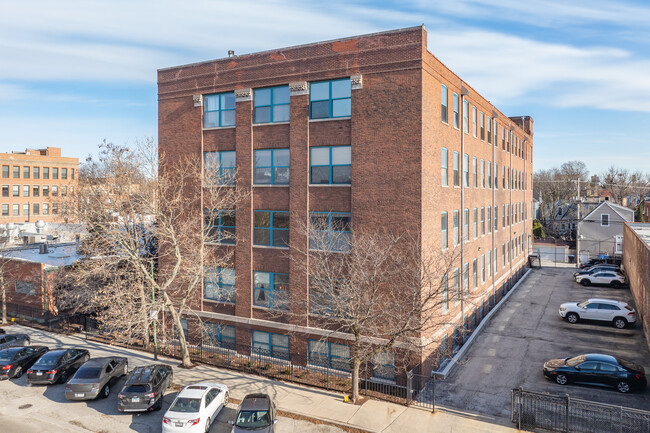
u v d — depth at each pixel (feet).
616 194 362.94
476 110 102.78
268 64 81.51
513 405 58.34
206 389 59.52
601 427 55.26
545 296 131.03
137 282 86.58
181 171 84.89
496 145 123.85
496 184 124.36
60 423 60.49
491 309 114.62
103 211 93.35
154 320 82.53
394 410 61.82
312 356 78.18
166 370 69.31
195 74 89.66
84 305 111.45
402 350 69.05
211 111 89.40
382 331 65.62
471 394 66.85
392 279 69.62
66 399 68.64
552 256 205.77
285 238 81.15
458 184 89.30
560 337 92.99
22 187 271.08
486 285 110.32
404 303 65.21
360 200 73.10
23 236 170.60
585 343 88.63
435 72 74.59
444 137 80.18
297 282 78.69
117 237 83.82
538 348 86.63
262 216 83.20
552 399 55.67
